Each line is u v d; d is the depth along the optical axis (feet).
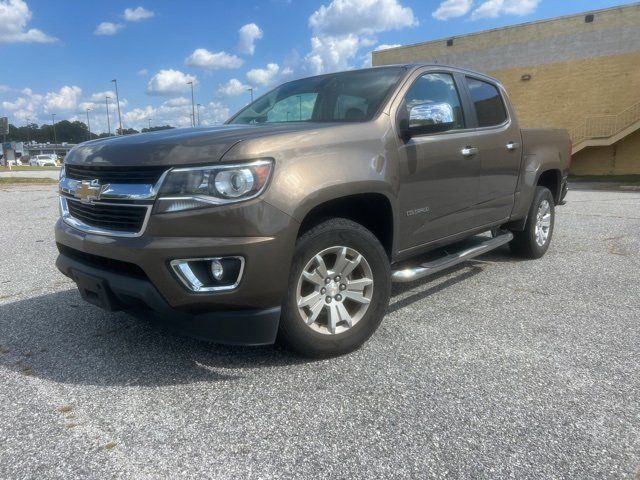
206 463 6.94
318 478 6.61
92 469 6.82
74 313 13.03
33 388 9.07
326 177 9.30
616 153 87.92
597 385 9.00
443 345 10.80
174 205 8.50
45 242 23.13
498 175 14.94
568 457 6.98
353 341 10.28
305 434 7.58
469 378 9.28
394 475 6.65
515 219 16.58
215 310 8.80
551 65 89.92
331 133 9.89
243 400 8.57
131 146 9.39
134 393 8.86
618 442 7.31
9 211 35.22
